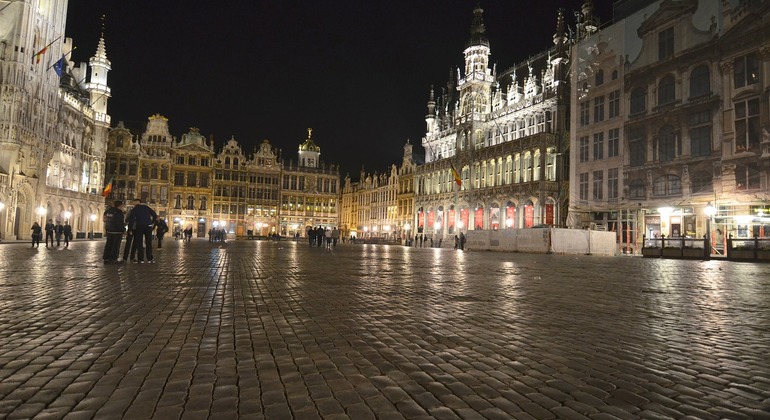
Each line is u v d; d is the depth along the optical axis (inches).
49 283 449.7
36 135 2175.2
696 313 338.0
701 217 1539.1
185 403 150.9
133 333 247.4
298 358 205.8
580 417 146.5
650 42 1736.0
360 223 4441.4
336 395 161.3
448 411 149.3
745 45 1419.8
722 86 1485.0
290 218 4387.3
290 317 299.9
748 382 182.7
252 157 4352.9
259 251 1328.7
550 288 488.1
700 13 1563.7
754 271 801.6
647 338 254.8
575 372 192.4
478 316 314.5
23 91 2063.2
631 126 1798.7
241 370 186.7
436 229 3115.2
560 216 2223.2
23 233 2134.6
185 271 605.0
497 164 2576.3
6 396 154.6
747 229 1405.0
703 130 1542.8
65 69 2878.9
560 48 2297.0
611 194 1877.5
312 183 4505.4
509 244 1690.5
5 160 2001.7
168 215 3767.2
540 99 2370.8
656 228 1690.5
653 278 634.8
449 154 3152.1
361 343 235.3
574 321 301.1
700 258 1310.3
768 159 1349.7
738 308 363.9
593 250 1614.2
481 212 2672.2
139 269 620.4
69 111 2618.1
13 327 258.4
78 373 179.3
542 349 228.8
